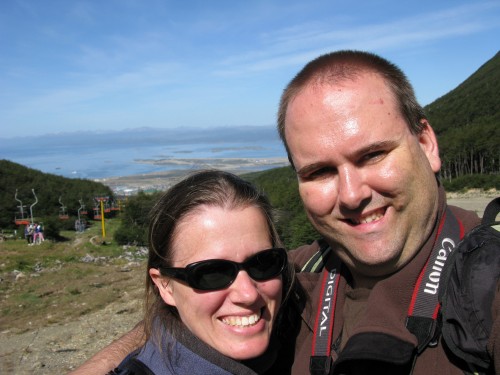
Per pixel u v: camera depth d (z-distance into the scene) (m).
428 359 0.50
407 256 0.55
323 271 0.67
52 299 4.51
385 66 0.57
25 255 7.36
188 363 0.58
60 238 10.60
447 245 0.54
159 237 0.61
